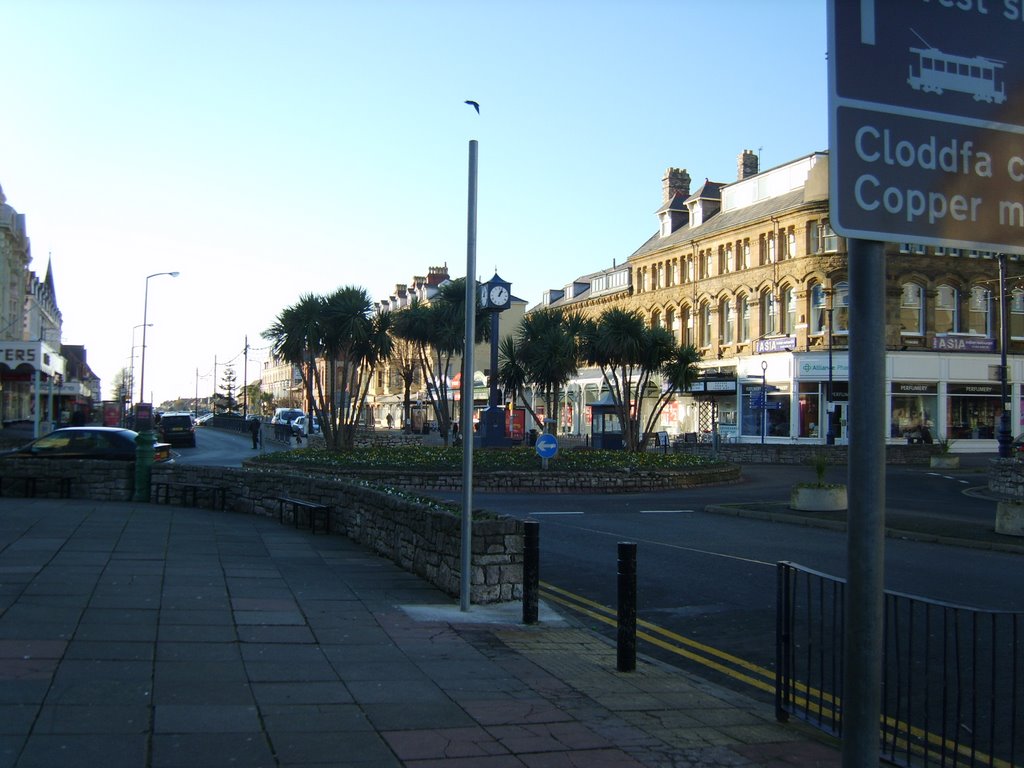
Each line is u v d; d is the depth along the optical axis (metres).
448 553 9.34
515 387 33.53
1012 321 45.34
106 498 17.50
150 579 9.00
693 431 51.84
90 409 75.50
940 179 3.26
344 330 29.70
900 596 5.07
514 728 5.20
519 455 27.38
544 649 7.33
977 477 28.78
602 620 8.91
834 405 42.31
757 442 45.66
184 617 7.45
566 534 15.38
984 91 3.38
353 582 9.65
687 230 54.59
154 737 4.62
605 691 6.20
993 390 44.31
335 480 14.02
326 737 4.80
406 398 48.66
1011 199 3.38
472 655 6.93
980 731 5.54
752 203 49.25
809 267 43.03
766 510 18.41
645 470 25.08
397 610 8.39
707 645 7.97
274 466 26.48
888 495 22.75
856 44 3.20
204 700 5.30
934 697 6.20
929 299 43.66
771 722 5.73
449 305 37.81
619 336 30.84
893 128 3.22
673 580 11.01
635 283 57.69
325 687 5.77
